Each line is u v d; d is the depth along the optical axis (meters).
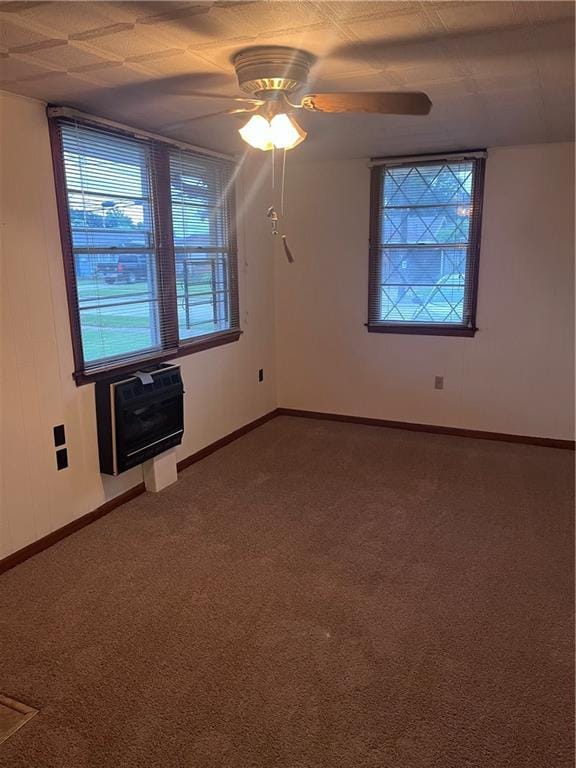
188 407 4.07
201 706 1.96
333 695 2.00
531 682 2.05
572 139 3.84
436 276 4.54
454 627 2.35
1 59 2.13
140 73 2.31
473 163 4.20
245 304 4.65
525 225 4.18
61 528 3.09
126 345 3.48
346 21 1.80
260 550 2.96
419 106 2.07
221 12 1.71
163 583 2.68
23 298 2.78
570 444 4.37
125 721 1.91
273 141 2.28
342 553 2.92
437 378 4.69
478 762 1.74
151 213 3.53
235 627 2.37
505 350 4.43
